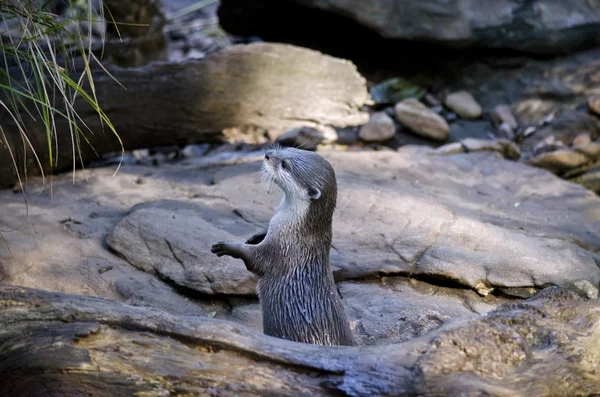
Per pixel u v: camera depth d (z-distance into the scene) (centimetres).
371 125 1206
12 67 900
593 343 505
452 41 1294
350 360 483
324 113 1145
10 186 926
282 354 491
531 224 887
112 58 1113
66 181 952
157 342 500
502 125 1260
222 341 498
